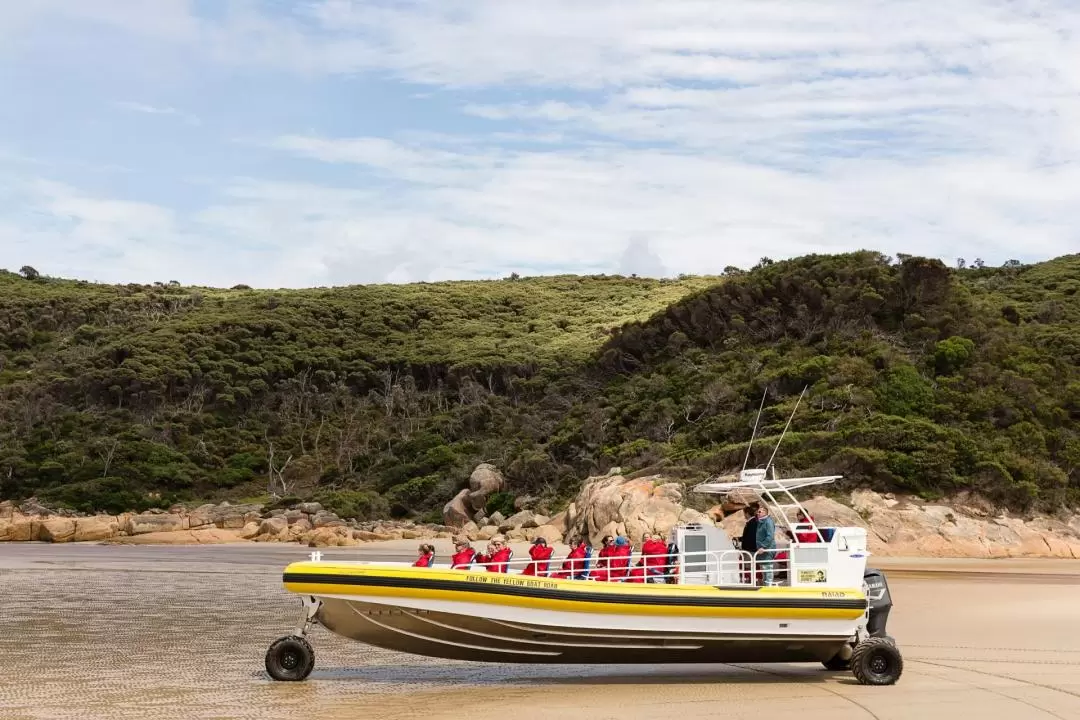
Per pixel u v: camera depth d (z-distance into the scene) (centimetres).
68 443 9156
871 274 7562
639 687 1697
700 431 6612
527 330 12275
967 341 6738
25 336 12119
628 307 13000
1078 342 7475
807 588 1681
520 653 1688
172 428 9706
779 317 7844
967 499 5328
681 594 1653
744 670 1877
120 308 12988
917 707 1498
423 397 10612
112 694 1662
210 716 1480
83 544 6838
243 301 13162
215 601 3219
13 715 1498
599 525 5047
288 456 9688
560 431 8050
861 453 5366
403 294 13575
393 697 1620
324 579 1672
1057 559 4884
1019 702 1530
